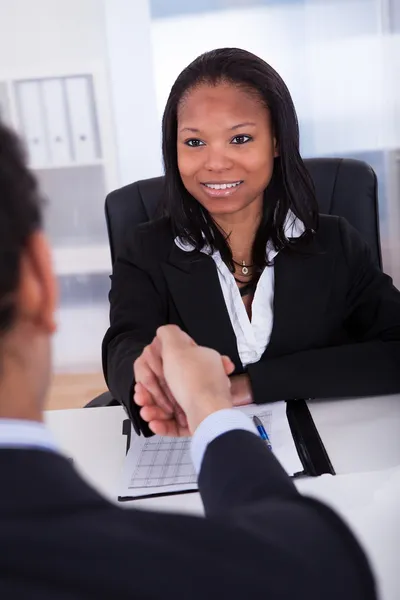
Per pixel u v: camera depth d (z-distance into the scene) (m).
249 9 3.47
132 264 1.58
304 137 3.61
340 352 1.38
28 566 0.32
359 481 1.02
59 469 0.36
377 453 1.13
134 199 1.81
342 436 1.19
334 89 3.54
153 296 1.54
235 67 1.36
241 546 0.36
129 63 3.40
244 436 0.53
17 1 3.32
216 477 0.50
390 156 3.56
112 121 3.40
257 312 1.49
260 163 1.38
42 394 0.40
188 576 0.34
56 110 3.32
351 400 1.33
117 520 0.35
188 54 3.53
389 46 3.45
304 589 0.36
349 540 0.41
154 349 1.00
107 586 0.32
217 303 1.49
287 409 1.30
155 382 1.00
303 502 0.44
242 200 1.41
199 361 0.67
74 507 0.35
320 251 1.52
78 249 3.47
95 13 3.34
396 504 0.94
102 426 1.29
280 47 3.51
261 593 0.35
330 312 1.53
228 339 1.48
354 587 0.39
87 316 3.56
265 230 1.49
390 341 1.44
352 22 3.45
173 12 3.48
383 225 3.64
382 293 1.55
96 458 1.18
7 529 0.33
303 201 1.49
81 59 3.40
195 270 1.51
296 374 1.32
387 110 3.52
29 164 0.37
